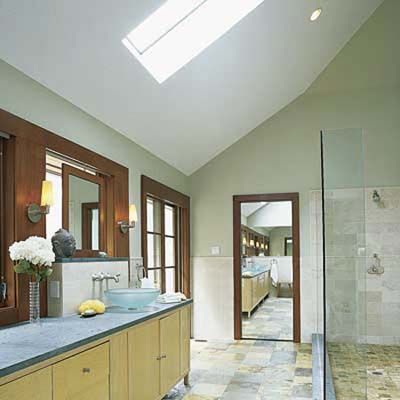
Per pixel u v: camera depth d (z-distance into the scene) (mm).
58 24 2848
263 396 4027
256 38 4328
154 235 5594
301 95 6504
